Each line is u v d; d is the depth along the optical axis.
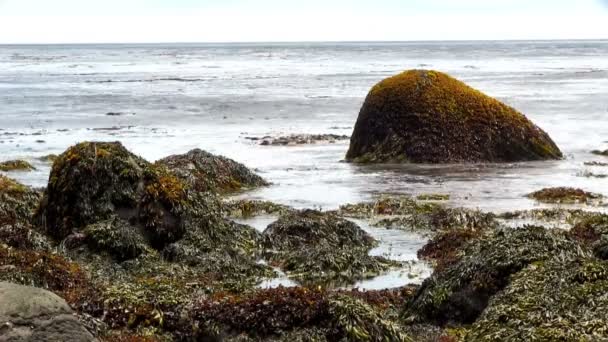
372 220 16.14
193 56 183.62
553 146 25.95
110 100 53.22
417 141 24.77
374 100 25.77
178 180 13.36
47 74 90.94
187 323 8.49
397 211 16.83
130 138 31.95
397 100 25.38
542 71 89.62
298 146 29.67
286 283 11.45
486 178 21.56
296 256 12.36
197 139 31.73
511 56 158.75
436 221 15.39
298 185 20.73
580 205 17.45
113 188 13.03
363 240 13.89
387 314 9.44
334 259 12.09
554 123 36.41
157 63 134.50
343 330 8.09
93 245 12.01
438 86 25.56
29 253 10.47
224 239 12.96
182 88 66.06
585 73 84.19
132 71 101.06
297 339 8.05
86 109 46.41
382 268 12.20
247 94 58.41
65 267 10.28
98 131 34.72
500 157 24.92
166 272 11.20
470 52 196.25
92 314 8.69
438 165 24.25
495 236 10.07
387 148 25.11
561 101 48.12
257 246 13.32
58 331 5.59
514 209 17.06
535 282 8.45
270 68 108.31
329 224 13.91
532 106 44.97
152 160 25.20
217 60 151.12
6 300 5.60
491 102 25.59
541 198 18.20
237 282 10.48
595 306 7.66
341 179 21.70
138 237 12.19
